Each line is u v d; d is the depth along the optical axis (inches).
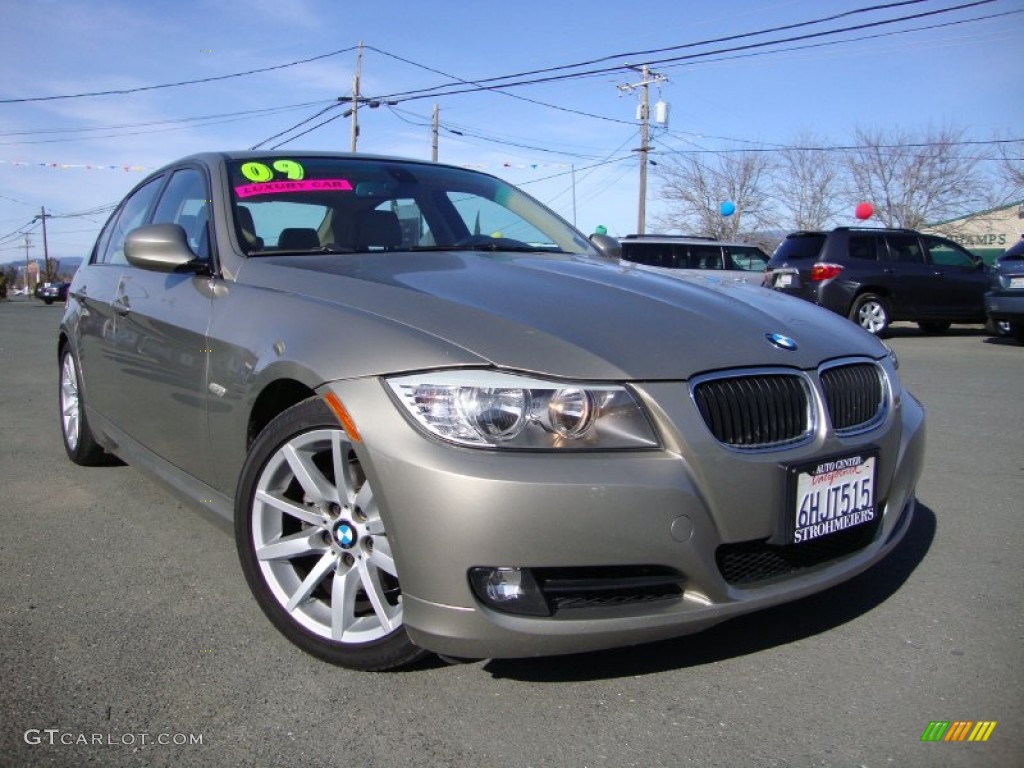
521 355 92.0
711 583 92.3
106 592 127.6
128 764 86.0
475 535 86.5
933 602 123.7
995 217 1514.5
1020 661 106.7
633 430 90.9
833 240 563.5
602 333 97.4
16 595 126.5
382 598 99.6
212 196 141.5
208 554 143.1
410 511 88.9
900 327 688.4
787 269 578.6
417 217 148.7
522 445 88.5
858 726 92.7
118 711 95.4
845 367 110.9
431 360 92.7
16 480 187.8
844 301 554.6
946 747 88.8
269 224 136.5
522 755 87.8
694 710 95.9
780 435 100.1
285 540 107.4
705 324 104.7
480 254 135.9
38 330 701.3
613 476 88.0
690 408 93.0
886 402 116.7
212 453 123.7
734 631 114.7
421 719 94.2
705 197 1694.1
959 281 569.3
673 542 89.7
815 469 99.9
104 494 177.0
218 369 119.4
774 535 96.4
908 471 118.0
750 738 90.5
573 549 87.1
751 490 94.3
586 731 92.0
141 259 134.7
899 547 145.9
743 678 102.7
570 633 88.5
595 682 101.8
